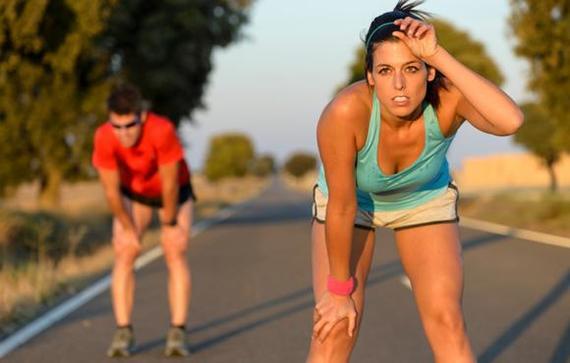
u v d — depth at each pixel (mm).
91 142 27125
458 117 4973
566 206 31609
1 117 25969
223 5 33938
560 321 10805
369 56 4699
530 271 15969
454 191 5539
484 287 13828
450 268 5301
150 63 32219
